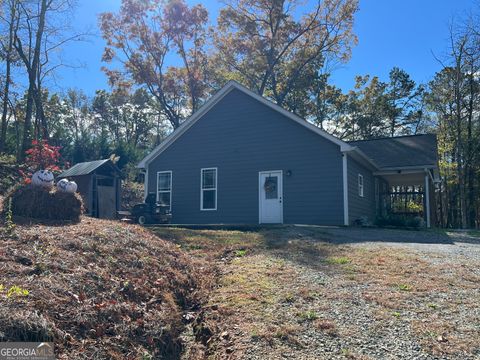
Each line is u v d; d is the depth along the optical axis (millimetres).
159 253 6781
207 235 9797
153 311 4746
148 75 30703
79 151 32250
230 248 8445
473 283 5945
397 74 36688
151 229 10508
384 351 3900
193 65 31828
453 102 26500
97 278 4906
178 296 5602
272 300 5203
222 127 16797
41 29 22453
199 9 30141
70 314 3975
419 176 19828
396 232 12617
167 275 5965
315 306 5004
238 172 16250
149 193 17750
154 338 4266
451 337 4152
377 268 6816
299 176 15055
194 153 17266
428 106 32312
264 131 15906
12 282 4176
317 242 9297
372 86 37219
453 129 27750
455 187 30922
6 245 5258
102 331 4000
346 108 37688
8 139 25094
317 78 34938
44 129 24094
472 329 4328
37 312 3689
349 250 8391
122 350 3902
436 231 14375
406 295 5387
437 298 5273
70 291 4352
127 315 4418
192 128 17453
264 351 3957
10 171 17062
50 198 8406
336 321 4566
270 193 15516
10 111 26359
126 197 26641
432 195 21641
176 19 29766
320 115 37750
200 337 4496
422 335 4199
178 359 4180
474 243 10547
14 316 3461
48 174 8859
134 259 5988
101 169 19047
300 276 6266
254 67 31594
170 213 16672
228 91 16750
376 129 37688
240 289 5645
